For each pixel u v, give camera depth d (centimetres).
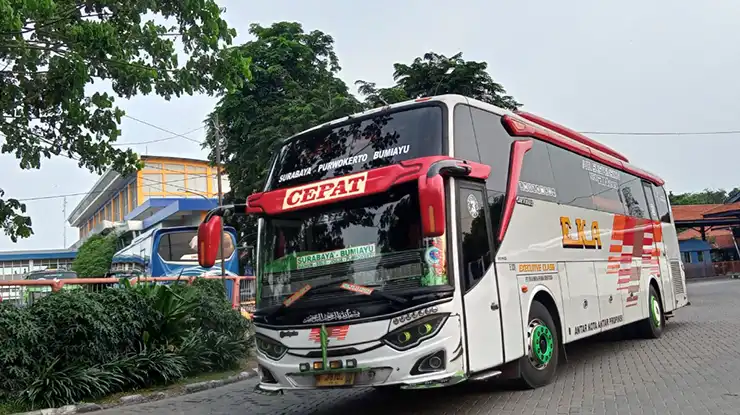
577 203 1012
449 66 2459
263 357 705
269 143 2302
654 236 1384
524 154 859
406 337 624
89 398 904
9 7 710
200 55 1009
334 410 812
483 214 727
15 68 975
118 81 994
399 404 805
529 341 804
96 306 927
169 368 1002
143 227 4028
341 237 682
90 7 959
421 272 639
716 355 1012
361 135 742
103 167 1136
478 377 660
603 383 839
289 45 2650
